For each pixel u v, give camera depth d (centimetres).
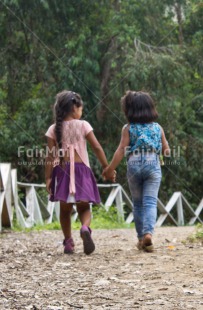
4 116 4122
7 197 2175
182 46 4456
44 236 1936
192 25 4722
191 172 4509
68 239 1442
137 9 4216
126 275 1117
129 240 1778
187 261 1240
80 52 4012
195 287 991
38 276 1127
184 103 4394
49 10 4106
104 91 4188
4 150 4131
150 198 1434
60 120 1435
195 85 4656
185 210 4559
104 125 4209
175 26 4466
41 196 3556
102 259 1318
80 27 4200
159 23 4394
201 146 4506
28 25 4197
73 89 4066
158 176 1450
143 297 930
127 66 4038
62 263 1273
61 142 1424
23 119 4091
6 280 1088
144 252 1406
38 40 4203
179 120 4478
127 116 1460
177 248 1456
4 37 4259
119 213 3183
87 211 1443
